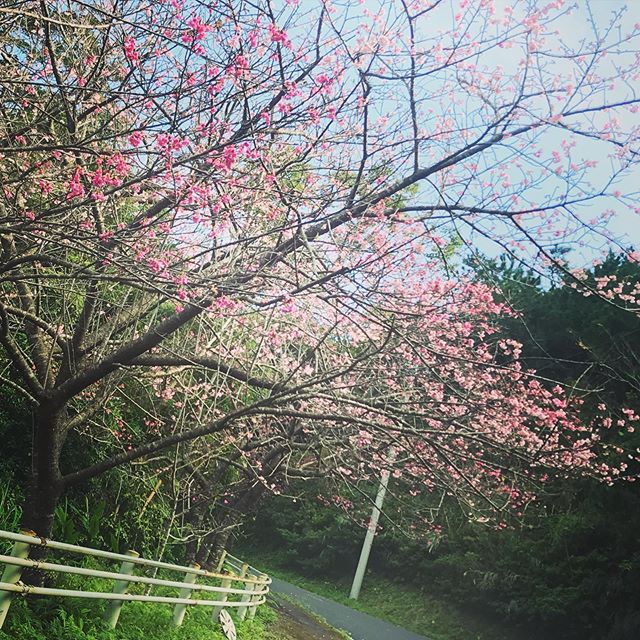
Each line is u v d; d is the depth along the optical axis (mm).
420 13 6996
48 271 9492
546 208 6648
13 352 8312
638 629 18672
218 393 11898
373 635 19203
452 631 23266
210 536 15453
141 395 14258
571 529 20625
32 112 8164
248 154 6594
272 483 15281
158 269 6676
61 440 8844
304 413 8578
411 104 7227
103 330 9328
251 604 12586
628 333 16938
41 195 8055
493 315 14820
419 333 10477
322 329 10930
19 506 10844
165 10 7270
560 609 20547
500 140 6965
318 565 30266
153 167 6285
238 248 7926
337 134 7770
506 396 12211
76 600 8406
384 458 11820
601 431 17062
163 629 9430
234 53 6809
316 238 8602
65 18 7535
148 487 13117
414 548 26547
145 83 6926
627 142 6598
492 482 12844
